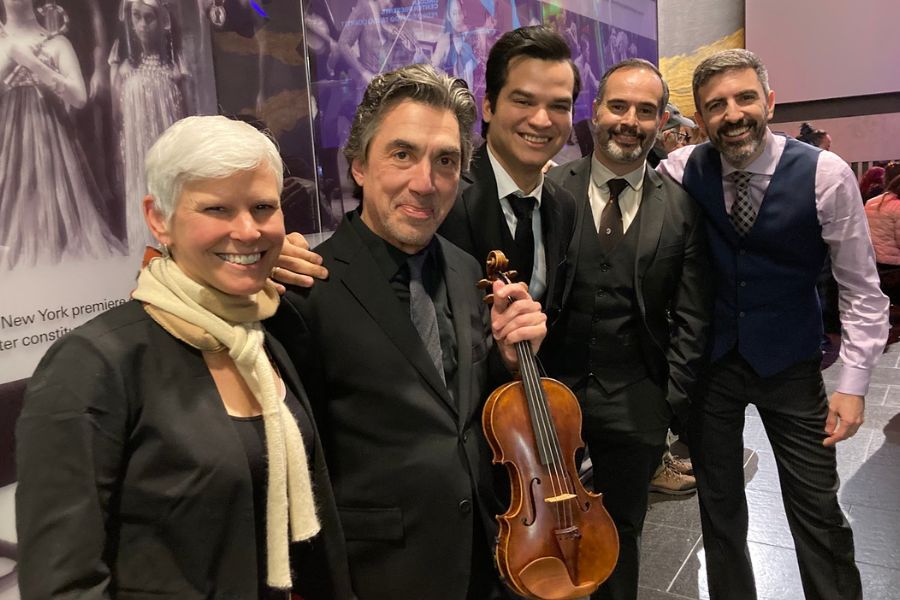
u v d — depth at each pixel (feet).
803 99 22.65
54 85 4.90
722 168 7.12
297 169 7.01
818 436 7.25
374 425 4.40
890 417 13.82
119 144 5.34
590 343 6.89
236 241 3.43
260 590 3.68
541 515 4.57
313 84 7.13
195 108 5.92
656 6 16.30
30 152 4.79
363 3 7.72
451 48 9.22
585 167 7.18
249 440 3.61
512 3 10.60
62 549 3.00
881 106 21.72
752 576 7.80
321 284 4.46
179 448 3.32
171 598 3.30
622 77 6.69
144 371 3.37
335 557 4.15
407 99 4.30
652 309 6.88
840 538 7.29
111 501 3.28
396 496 4.39
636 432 6.88
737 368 7.38
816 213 6.82
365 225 4.65
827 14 21.75
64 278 5.03
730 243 7.13
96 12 5.15
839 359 17.69
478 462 4.67
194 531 3.33
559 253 6.44
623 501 7.23
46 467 3.06
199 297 3.51
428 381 4.46
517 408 4.72
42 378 3.21
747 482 11.42
